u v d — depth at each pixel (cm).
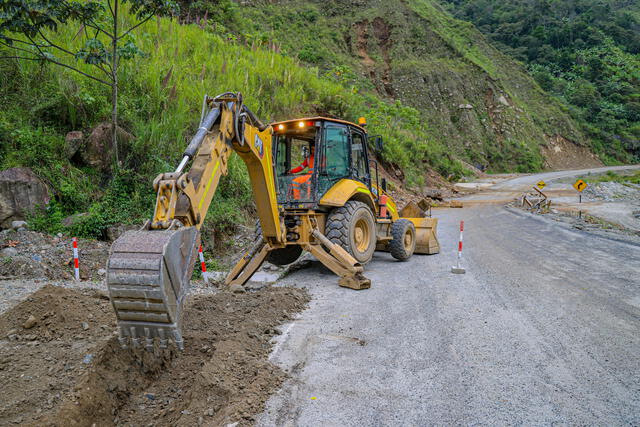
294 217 680
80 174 887
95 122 981
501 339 438
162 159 951
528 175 5688
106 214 805
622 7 15588
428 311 530
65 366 314
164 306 268
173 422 283
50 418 248
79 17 811
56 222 768
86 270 680
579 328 472
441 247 1079
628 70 10762
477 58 7944
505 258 920
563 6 14025
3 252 666
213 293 597
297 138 759
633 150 8512
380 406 305
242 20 3334
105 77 1054
